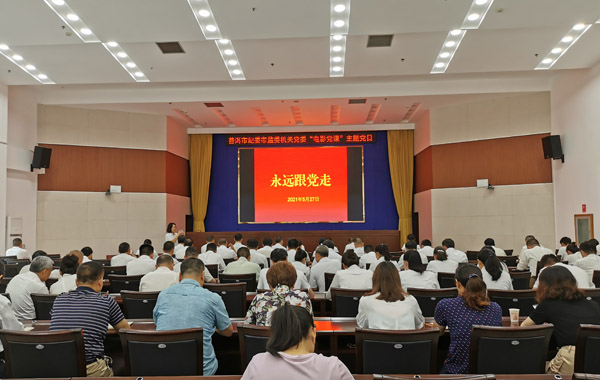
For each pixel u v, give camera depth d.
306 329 1.89
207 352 3.16
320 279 5.88
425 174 14.95
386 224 16.33
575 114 11.02
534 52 9.30
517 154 12.96
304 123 15.91
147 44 8.75
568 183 11.51
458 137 13.77
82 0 6.82
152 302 4.25
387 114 14.75
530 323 3.13
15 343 2.72
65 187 13.32
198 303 3.18
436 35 8.48
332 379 1.79
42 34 8.03
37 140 13.00
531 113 12.72
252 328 2.86
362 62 9.80
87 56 9.23
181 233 12.79
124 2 6.90
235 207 16.59
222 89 12.64
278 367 1.79
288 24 7.68
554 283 3.07
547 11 7.32
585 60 9.76
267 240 9.79
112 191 13.77
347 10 7.23
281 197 16.47
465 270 3.29
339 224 16.34
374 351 2.68
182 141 16.05
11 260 8.13
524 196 12.82
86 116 13.70
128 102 12.78
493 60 9.76
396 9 7.21
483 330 2.67
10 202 11.85
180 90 12.68
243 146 16.62
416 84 12.38
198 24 7.66
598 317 2.98
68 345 2.72
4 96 10.86
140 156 14.28
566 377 2.12
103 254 13.64
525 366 2.68
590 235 10.46
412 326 3.17
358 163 16.45
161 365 2.69
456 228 13.73
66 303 3.14
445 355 4.29
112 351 4.62
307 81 12.27
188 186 16.69
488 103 13.37
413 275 4.66
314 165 16.47
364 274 4.89
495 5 7.11
